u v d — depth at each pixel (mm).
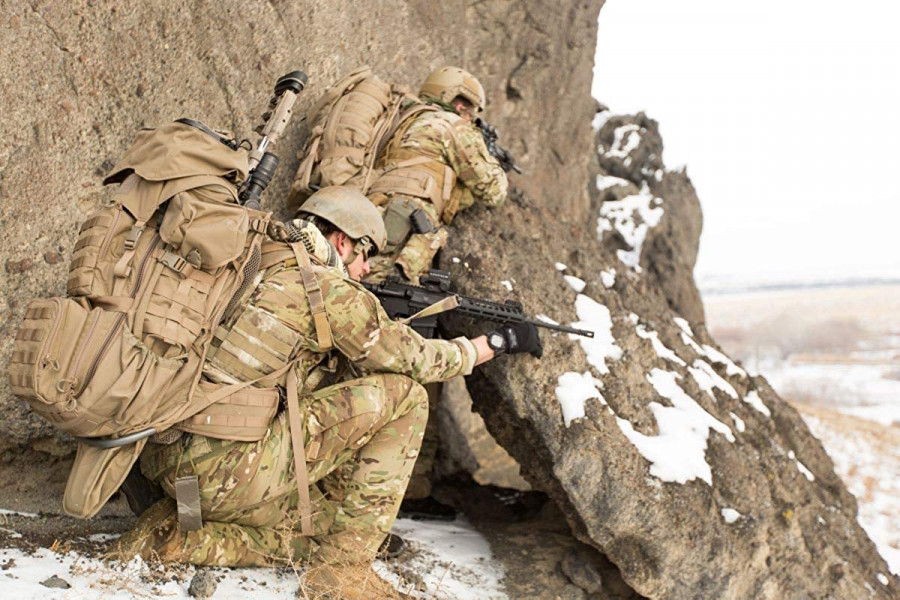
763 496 3965
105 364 2191
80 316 2203
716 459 3895
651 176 12555
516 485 6461
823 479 4793
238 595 2541
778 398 4977
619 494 3531
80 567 2477
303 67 4117
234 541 2707
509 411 3621
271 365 2514
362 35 4695
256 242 2512
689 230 12672
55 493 3111
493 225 4078
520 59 7000
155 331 2270
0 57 2730
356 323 2604
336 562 2754
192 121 2514
